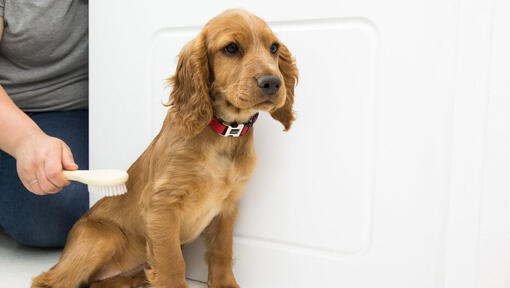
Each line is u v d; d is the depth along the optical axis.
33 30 1.87
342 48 1.38
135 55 1.68
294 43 1.44
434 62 1.27
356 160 1.39
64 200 1.92
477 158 1.25
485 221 1.25
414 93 1.30
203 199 1.42
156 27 1.63
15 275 1.70
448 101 1.27
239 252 1.59
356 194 1.40
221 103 1.36
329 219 1.44
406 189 1.33
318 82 1.42
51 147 1.37
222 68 1.30
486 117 1.23
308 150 1.45
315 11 1.39
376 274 1.39
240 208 1.58
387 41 1.32
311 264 1.48
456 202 1.28
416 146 1.31
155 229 1.39
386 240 1.37
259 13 1.48
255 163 1.47
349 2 1.35
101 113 1.78
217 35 1.30
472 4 1.21
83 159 2.06
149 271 1.41
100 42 1.75
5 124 1.48
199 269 1.67
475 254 1.27
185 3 1.57
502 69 1.20
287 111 1.40
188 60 1.34
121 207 1.55
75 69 2.10
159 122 1.67
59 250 2.01
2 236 2.19
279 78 1.24
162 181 1.39
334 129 1.41
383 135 1.35
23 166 1.40
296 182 1.48
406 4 1.28
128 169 1.60
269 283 1.55
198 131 1.32
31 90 2.04
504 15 1.19
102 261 1.48
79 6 1.99
